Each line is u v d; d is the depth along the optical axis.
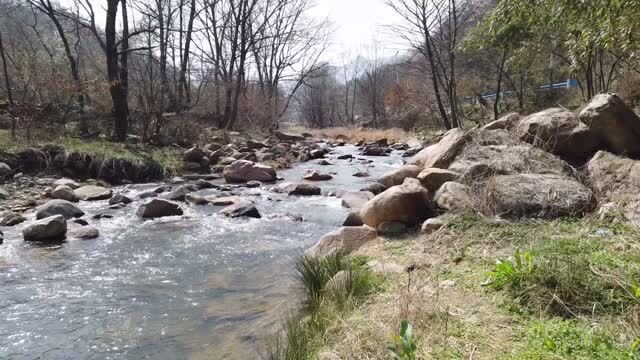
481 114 21.02
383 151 17.69
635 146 4.90
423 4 18.69
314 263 3.78
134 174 10.54
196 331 3.37
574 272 2.57
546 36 10.27
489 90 23.95
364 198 7.67
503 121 6.29
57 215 6.11
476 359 2.04
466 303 2.63
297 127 39.78
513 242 3.49
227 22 22.98
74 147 10.44
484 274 2.97
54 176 9.55
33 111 11.84
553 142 5.32
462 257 3.44
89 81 13.48
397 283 3.18
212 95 23.09
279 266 4.70
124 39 13.32
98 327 3.51
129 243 5.76
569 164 5.02
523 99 20.16
